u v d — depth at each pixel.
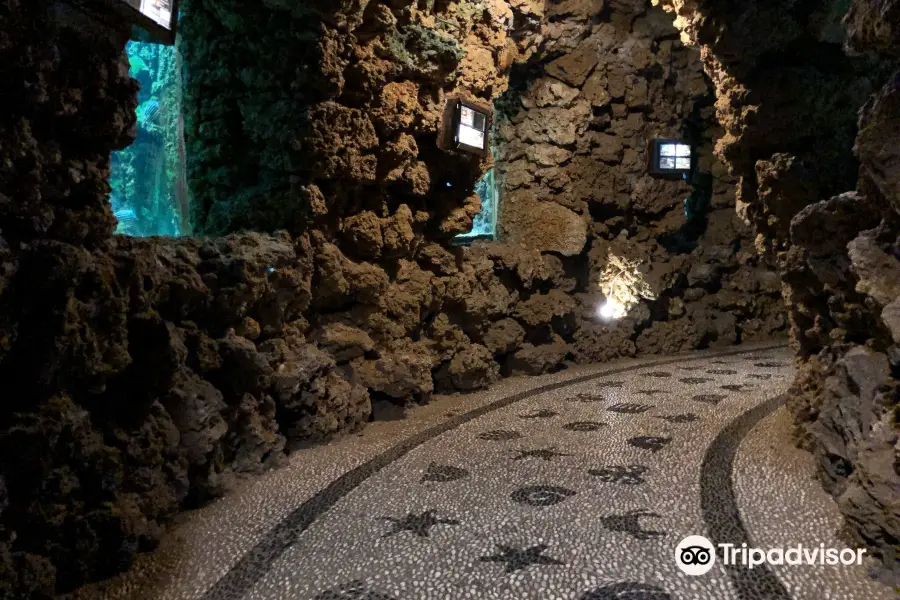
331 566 3.74
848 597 3.24
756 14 6.19
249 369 5.33
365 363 7.10
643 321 11.26
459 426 6.71
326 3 5.74
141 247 4.45
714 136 12.50
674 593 3.30
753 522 4.06
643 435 6.05
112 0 3.67
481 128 8.08
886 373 4.01
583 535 4.00
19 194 3.38
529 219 10.51
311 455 5.91
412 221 7.64
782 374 8.70
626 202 11.27
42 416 3.47
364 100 6.70
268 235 6.01
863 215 4.31
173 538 4.23
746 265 12.33
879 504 3.47
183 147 7.57
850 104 6.20
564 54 10.62
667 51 11.35
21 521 3.40
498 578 3.53
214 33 6.62
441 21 7.61
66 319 3.54
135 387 4.27
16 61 3.28
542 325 9.84
